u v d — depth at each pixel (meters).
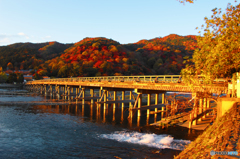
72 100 63.75
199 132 23.38
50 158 17.61
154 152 18.03
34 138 23.11
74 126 28.91
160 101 60.75
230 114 11.37
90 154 18.34
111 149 19.41
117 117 36.38
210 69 13.22
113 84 37.44
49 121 32.03
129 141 21.56
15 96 74.56
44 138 23.12
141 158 16.95
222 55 12.48
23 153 18.70
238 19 12.95
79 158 17.56
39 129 27.03
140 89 33.06
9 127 27.69
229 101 12.95
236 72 13.02
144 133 24.11
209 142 9.90
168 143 20.16
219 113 13.20
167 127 25.91
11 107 45.34
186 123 27.47
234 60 12.26
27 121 31.59
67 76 166.25
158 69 190.75
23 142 21.73
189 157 9.92
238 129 9.24
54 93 81.56
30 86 132.00
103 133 25.08
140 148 19.23
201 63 14.37
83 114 39.22
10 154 18.41
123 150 18.97
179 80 24.30
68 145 20.81
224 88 18.08
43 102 56.03
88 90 110.75
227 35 12.91
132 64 185.50
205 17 14.32
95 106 51.22
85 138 23.03
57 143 21.44
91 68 157.12
